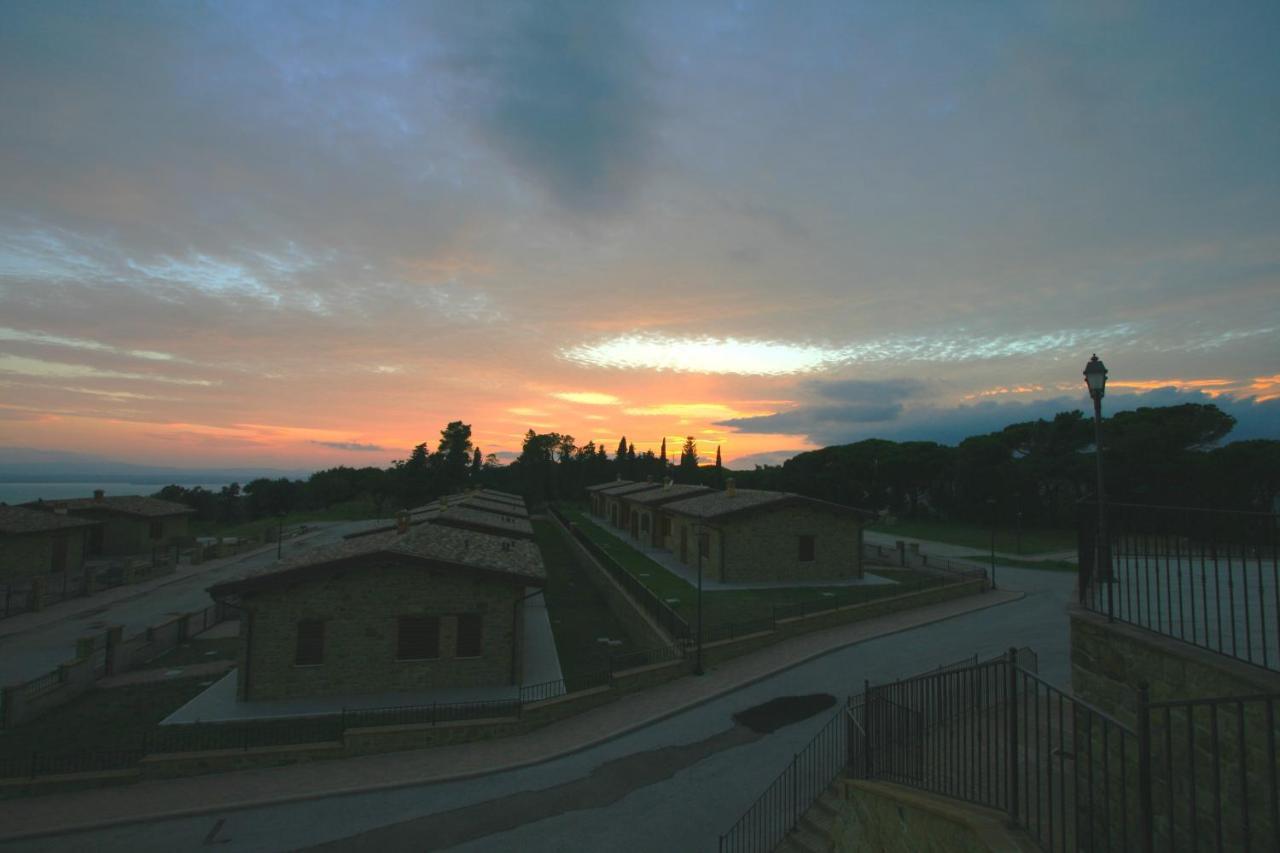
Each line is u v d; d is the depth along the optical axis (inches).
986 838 202.4
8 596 1200.2
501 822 509.0
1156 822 259.6
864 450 3316.9
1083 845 294.5
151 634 951.6
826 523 1344.7
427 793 553.3
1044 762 384.2
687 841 478.6
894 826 271.3
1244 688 221.3
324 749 610.9
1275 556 224.2
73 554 1615.4
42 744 640.4
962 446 2856.8
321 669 740.0
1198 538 255.4
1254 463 1785.2
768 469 4015.8
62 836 489.1
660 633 900.6
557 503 3895.2
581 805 532.7
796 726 663.8
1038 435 2513.5
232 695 745.6
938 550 1983.3
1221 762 230.4
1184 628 292.5
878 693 408.8
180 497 3782.0
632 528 2164.1
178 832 495.5
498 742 650.8
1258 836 215.0
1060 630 977.5
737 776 569.6
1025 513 2469.2
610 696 748.6
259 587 720.3
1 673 868.0
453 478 3713.1
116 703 753.6
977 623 1032.8
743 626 932.0
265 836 490.3
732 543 1295.5
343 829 500.1
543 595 1354.6
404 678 755.4
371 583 754.8
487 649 773.9
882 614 1083.3
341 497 4185.5
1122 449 2005.4
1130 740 275.9
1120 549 310.8
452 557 797.2
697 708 721.6
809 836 436.8
